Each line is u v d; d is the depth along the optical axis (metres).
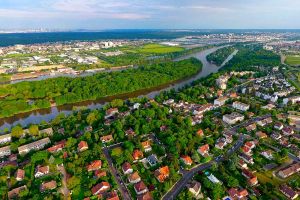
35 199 170.75
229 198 178.25
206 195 182.75
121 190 187.25
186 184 193.00
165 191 184.75
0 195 176.38
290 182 194.62
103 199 176.88
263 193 183.88
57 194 177.25
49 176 199.62
